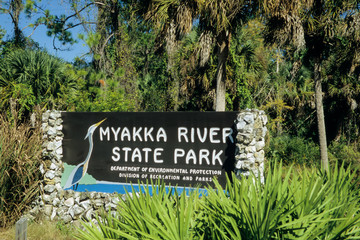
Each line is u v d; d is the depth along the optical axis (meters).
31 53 11.51
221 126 5.51
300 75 20.50
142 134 5.91
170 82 21.80
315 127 21.56
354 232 2.45
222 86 10.85
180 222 2.39
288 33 9.94
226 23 9.95
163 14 9.89
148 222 2.43
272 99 20.91
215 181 2.93
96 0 20.25
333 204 2.62
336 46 11.95
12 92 10.40
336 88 19.08
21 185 5.79
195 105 17.69
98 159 6.11
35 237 5.35
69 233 5.50
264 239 2.17
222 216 2.42
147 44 23.16
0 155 5.48
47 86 11.11
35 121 6.89
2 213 5.55
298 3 9.48
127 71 19.05
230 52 14.77
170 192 3.03
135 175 5.89
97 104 11.35
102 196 5.93
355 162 13.05
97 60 18.05
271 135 18.77
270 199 2.35
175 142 5.73
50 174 6.13
